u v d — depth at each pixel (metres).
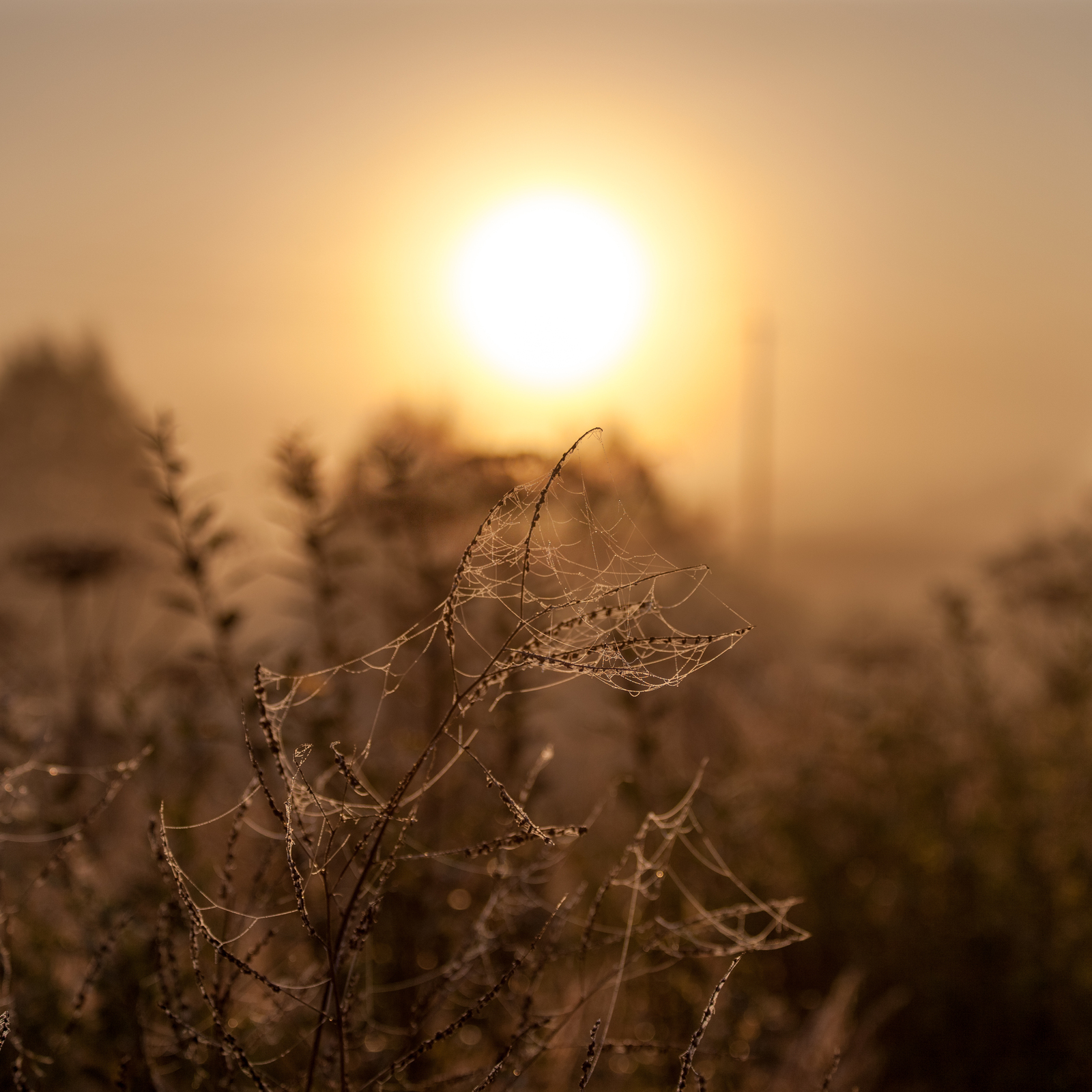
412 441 2.85
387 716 2.86
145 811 2.17
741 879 2.77
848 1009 2.91
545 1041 1.60
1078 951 3.04
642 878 2.53
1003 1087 2.96
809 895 3.48
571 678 1.31
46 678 3.64
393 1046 1.94
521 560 1.22
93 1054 1.82
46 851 2.10
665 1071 2.13
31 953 1.94
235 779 2.52
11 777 1.97
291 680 2.26
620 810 3.00
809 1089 2.35
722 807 2.76
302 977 1.74
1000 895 3.29
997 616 4.78
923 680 4.71
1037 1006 3.03
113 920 1.86
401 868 2.10
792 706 4.79
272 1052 1.81
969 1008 3.13
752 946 1.72
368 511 2.88
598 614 1.17
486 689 1.20
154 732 2.43
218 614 2.58
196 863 2.11
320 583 2.76
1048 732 3.93
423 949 2.12
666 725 3.52
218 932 1.69
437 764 2.57
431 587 2.69
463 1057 2.02
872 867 3.63
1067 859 3.28
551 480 1.14
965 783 3.90
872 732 3.88
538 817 2.56
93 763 2.61
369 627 2.92
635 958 1.76
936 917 3.35
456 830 2.47
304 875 1.46
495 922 1.98
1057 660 4.21
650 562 1.27
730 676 4.84
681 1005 2.31
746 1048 2.36
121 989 1.81
